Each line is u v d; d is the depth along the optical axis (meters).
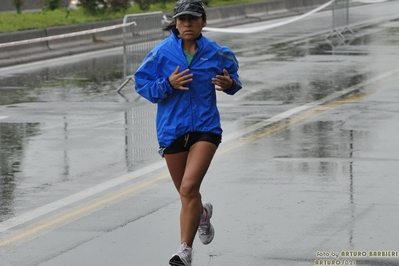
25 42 46.34
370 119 30.50
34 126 30.69
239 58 50.72
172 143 16.16
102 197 20.98
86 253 16.78
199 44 16.00
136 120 31.73
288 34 66.19
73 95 38.06
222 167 23.67
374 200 20.14
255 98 35.91
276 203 20.00
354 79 41.03
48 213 19.67
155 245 17.20
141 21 40.97
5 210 19.98
